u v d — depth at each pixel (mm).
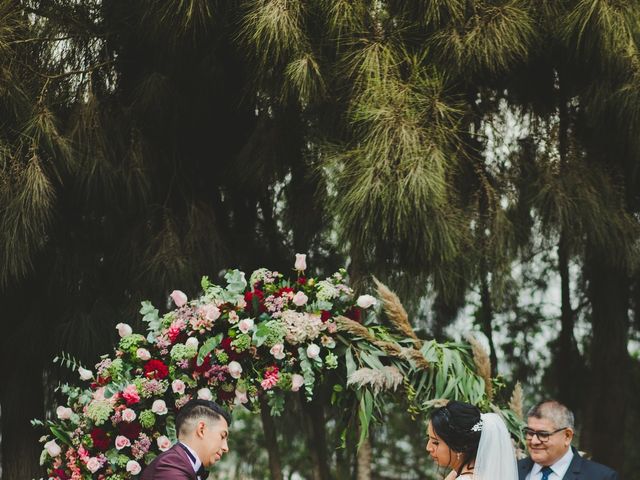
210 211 5711
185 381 4395
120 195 5590
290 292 4500
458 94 5242
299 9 5047
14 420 5746
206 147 5980
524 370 7488
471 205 5355
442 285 5336
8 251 5031
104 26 5652
